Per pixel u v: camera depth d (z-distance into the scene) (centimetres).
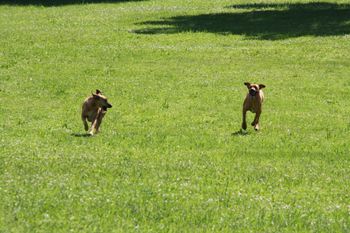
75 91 2808
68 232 1105
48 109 2461
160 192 1375
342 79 3114
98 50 3866
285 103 2611
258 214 1269
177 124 2242
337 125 2261
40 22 5159
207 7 5950
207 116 2380
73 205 1252
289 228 1198
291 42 4106
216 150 1873
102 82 2998
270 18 5078
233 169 1642
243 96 2739
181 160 1725
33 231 1097
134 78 3103
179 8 5897
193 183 1488
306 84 2991
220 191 1421
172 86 2925
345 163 1761
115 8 6006
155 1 6531
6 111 2417
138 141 1950
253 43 4100
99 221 1170
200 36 4356
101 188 1386
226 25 4819
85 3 6438
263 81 3059
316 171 1656
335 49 3866
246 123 2262
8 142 1870
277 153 1848
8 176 1449
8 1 6588
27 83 2953
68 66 3388
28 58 3603
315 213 1298
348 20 4878
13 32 4622
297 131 2159
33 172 1508
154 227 1159
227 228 1178
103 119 2281
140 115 2372
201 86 2934
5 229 1096
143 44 4081
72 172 1525
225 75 3194
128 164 1641
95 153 1755
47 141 1903
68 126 2152
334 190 1484
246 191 1438
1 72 3200
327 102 2655
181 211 1258
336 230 1198
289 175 1602
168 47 3966
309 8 5631
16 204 1233
